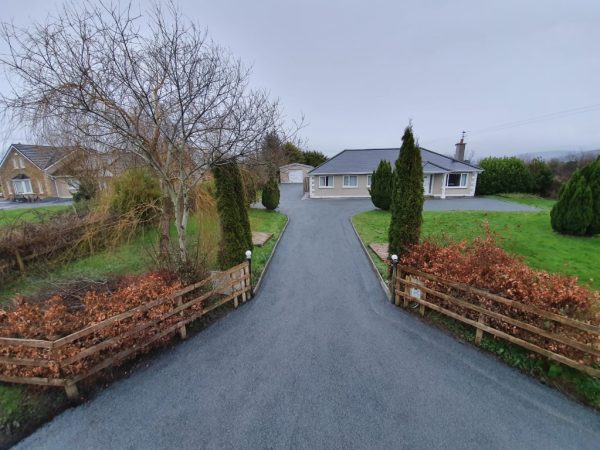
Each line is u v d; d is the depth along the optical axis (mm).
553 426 2877
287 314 5438
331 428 2943
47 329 3439
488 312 4004
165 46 4938
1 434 2967
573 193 8891
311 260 8539
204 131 5590
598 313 3432
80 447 2828
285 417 3102
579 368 3215
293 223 14320
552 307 3590
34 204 23984
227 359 4145
